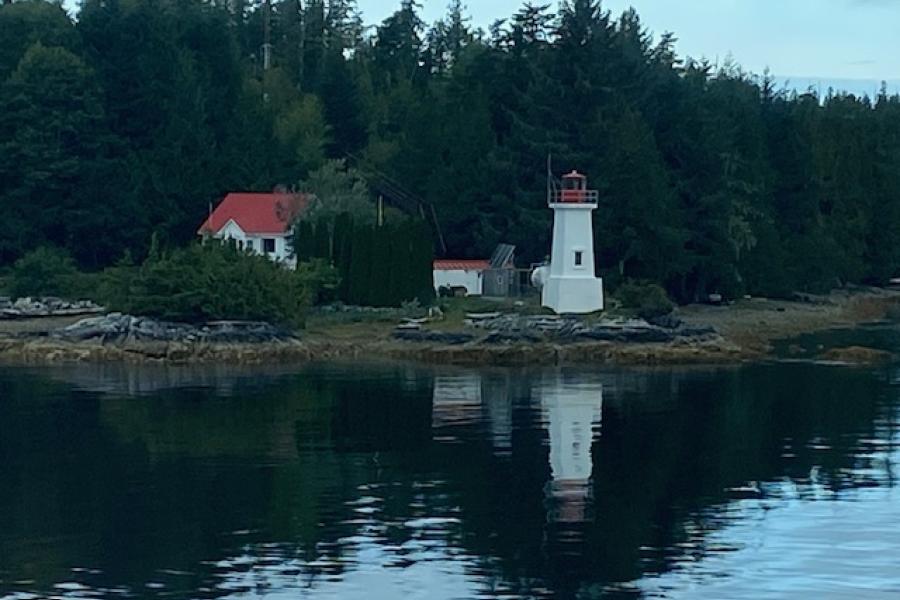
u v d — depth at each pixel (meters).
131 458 122.62
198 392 166.25
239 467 118.31
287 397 161.50
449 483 111.56
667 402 156.75
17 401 158.00
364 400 159.00
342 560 89.00
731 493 107.81
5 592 82.75
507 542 93.19
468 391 167.12
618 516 100.38
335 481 112.38
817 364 196.00
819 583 83.69
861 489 108.94
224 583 84.38
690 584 83.62
